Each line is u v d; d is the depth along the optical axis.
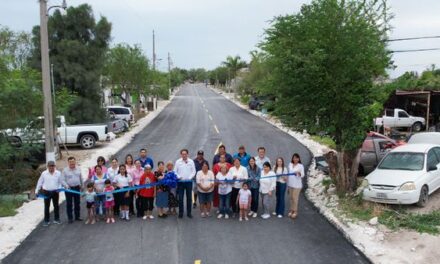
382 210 12.82
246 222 12.45
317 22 13.67
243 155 13.83
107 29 34.44
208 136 31.25
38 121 18.11
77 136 25.72
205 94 97.38
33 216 13.05
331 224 12.23
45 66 18.34
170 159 22.41
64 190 12.27
